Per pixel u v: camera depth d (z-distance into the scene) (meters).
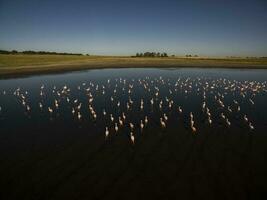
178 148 26.19
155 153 25.17
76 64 111.19
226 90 57.22
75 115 37.56
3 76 75.31
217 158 24.11
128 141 27.98
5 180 21.02
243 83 67.19
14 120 35.44
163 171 22.08
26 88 58.81
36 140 28.42
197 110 40.38
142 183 20.48
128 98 49.09
